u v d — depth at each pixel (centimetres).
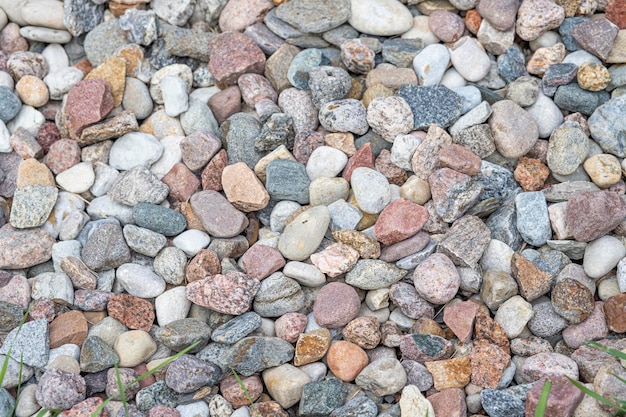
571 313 85
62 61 98
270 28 96
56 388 83
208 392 85
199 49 96
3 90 94
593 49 92
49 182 92
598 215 86
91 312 89
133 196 91
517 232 89
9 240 89
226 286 87
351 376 85
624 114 90
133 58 96
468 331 86
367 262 88
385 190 90
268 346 86
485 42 94
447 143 91
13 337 86
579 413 81
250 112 96
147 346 86
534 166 91
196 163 93
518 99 92
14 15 98
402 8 95
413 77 93
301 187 91
